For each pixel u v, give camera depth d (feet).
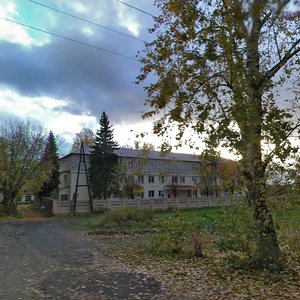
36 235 70.59
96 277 30.55
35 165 134.10
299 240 34.01
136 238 64.39
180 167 224.53
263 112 23.34
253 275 28.89
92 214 131.23
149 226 82.33
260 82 24.97
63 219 116.78
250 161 26.76
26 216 128.06
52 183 188.75
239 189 30.07
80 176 194.18
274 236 30.22
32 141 135.13
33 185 135.54
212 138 22.30
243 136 22.34
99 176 174.91
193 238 40.93
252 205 29.73
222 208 33.60
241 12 18.40
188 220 42.32
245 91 22.52
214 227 33.91
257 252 30.40
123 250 48.29
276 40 27.96
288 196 26.84
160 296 24.22
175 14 22.86
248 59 23.35
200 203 152.15
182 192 223.92
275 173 26.23
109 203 139.44
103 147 178.70
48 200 144.25
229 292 24.81
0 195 136.56
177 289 26.04
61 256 43.42
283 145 23.95
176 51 22.47
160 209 141.49
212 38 22.06
